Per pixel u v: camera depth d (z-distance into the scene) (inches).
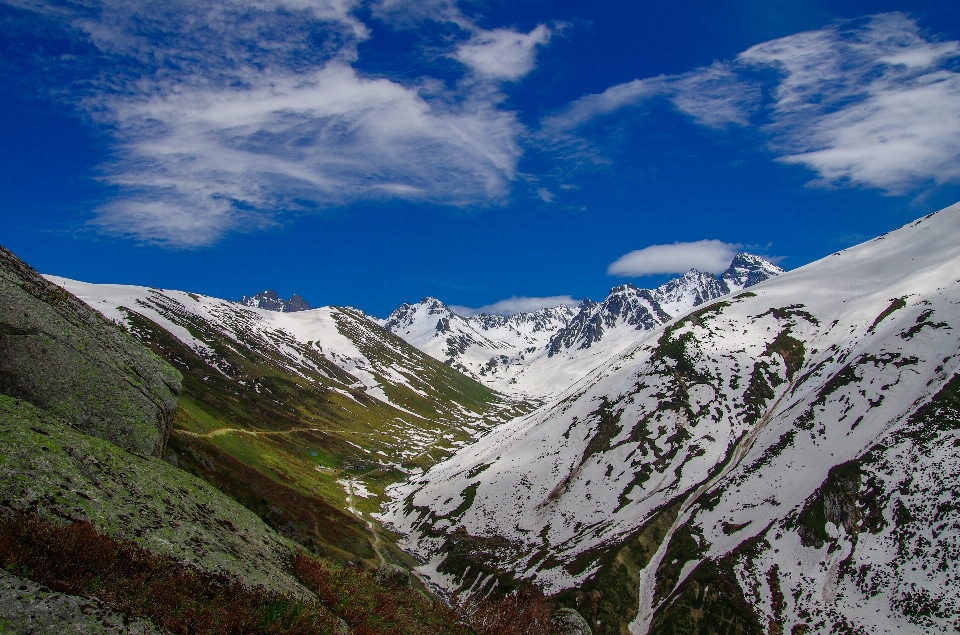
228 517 956.6
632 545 3907.5
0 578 520.7
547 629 1518.2
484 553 4234.7
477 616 1421.0
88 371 1085.8
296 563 981.8
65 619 519.2
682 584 3398.1
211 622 628.4
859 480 3531.0
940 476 3265.3
